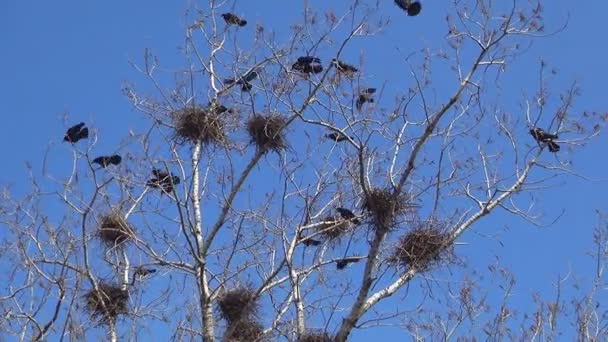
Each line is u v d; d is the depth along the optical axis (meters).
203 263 12.40
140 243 12.66
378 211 11.80
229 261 12.50
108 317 12.36
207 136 13.19
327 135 13.05
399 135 12.31
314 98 12.43
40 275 11.77
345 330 11.57
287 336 12.43
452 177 12.19
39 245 12.02
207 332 12.24
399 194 11.60
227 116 13.31
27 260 11.79
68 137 12.19
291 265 12.61
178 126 13.25
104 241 12.82
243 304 12.48
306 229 12.96
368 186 11.95
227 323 12.49
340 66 12.32
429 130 11.34
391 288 11.77
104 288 12.51
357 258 12.70
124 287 12.57
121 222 12.78
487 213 12.14
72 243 12.16
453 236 11.97
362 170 11.70
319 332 12.02
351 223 12.95
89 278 12.15
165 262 12.70
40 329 11.48
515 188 12.15
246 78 13.00
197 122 13.14
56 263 11.95
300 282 12.78
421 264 12.00
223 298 12.57
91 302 12.42
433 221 12.05
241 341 12.38
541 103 12.22
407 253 11.74
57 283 11.62
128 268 12.86
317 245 13.03
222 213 12.68
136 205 13.02
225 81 13.45
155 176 13.00
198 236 12.75
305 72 12.43
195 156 13.16
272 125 12.95
